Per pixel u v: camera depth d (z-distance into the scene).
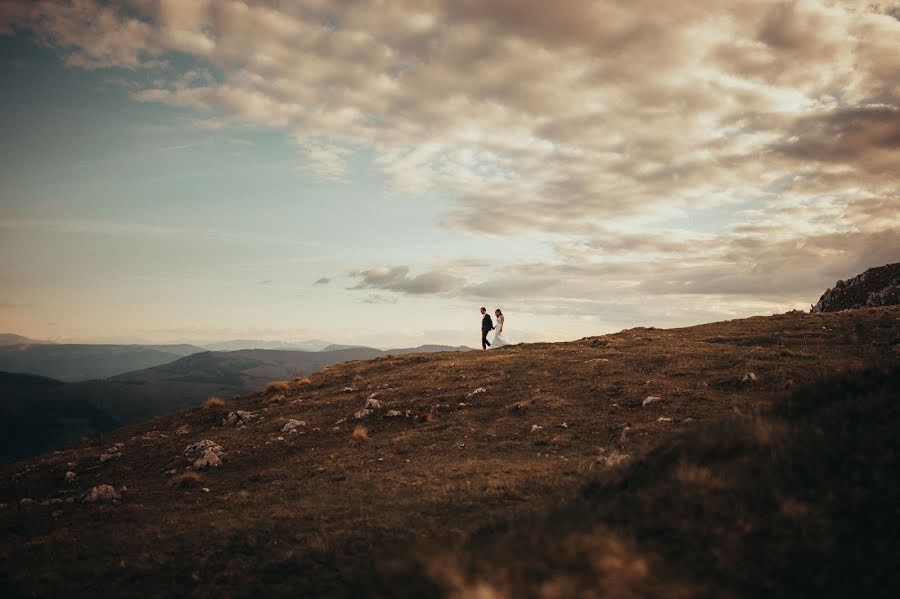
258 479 17.88
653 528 7.08
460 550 7.34
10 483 20.80
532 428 19.52
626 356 29.78
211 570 9.95
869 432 8.12
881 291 48.75
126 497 17.45
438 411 23.98
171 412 33.06
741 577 5.83
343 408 27.05
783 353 24.80
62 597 9.43
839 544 6.07
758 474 7.75
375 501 12.78
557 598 5.64
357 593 7.05
